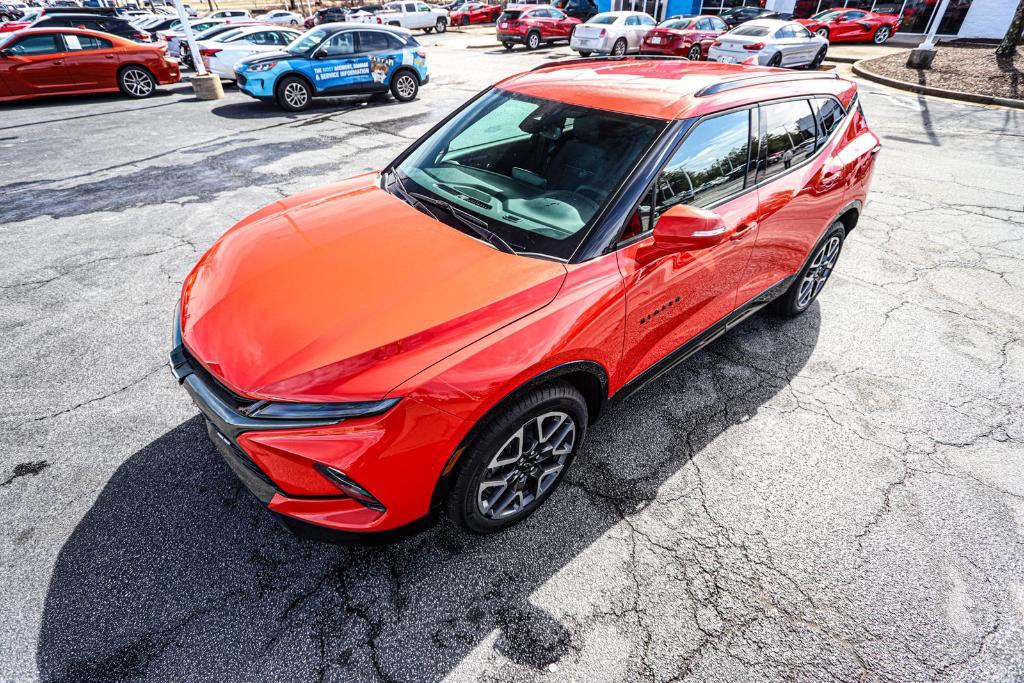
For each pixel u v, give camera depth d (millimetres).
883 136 9102
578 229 2305
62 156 7613
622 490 2701
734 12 24281
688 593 2248
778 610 2199
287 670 1939
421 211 2594
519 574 2293
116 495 2564
